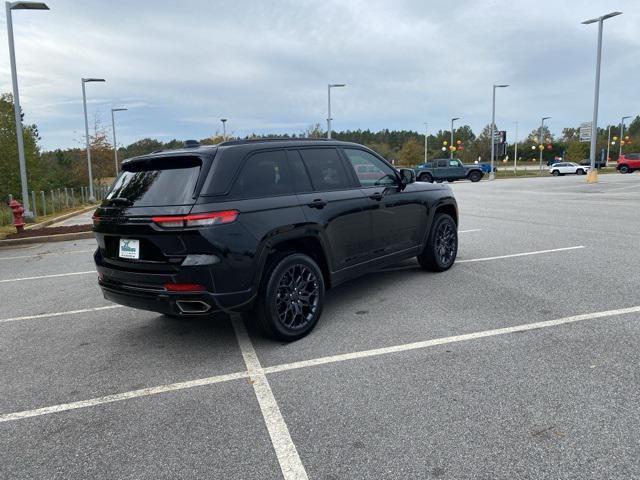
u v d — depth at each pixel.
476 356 3.92
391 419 3.06
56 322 5.43
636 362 3.69
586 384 3.37
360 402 3.29
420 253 6.37
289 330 4.40
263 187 4.34
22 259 9.99
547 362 3.75
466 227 11.25
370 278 6.60
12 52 15.52
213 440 2.94
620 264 6.84
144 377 3.88
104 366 4.13
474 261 7.41
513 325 4.57
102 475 2.66
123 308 5.87
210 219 3.85
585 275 6.30
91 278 7.66
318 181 4.91
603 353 3.87
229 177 4.09
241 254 3.97
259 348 4.35
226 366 4.00
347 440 2.87
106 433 3.08
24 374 4.04
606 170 54.34
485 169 47.75
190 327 5.04
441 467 2.58
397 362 3.88
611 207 14.48
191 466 2.70
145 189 4.17
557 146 94.56
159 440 2.97
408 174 5.96
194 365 4.05
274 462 2.70
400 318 4.92
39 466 2.77
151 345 4.57
